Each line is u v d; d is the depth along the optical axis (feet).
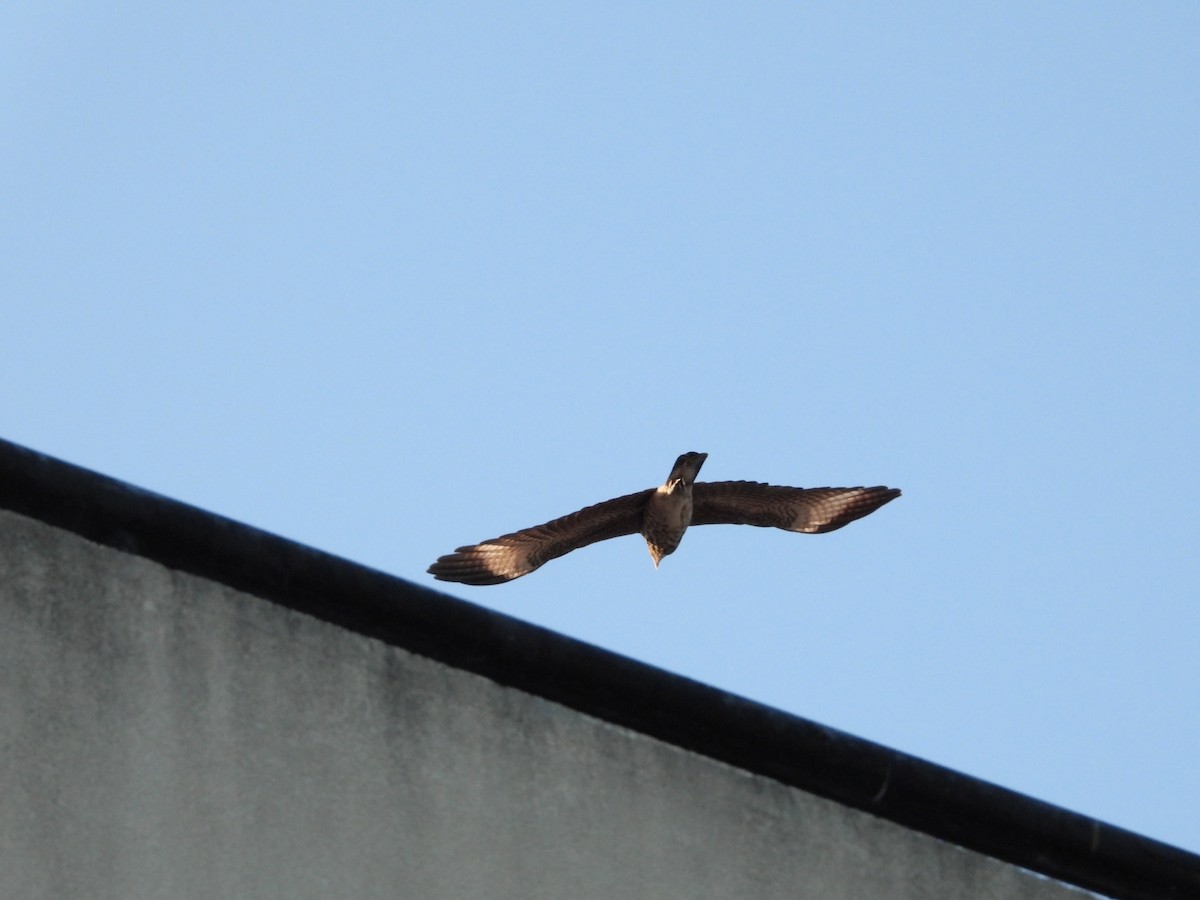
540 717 41.39
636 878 40.52
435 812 39.99
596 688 41.57
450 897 39.34
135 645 39.93
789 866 41.68
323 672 40.60
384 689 40.78
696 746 42.04
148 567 40.60
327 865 39.04
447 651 41.22
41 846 38.06
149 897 38.06
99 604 40.09
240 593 40.78
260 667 40.32
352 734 40.24
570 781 40.98
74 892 37.86
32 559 40.11
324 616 40.96
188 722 39.60
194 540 40.50
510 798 40.52
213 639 40.32
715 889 40.91
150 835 38.55
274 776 39.55
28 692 39.14
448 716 40.86
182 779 39.14
